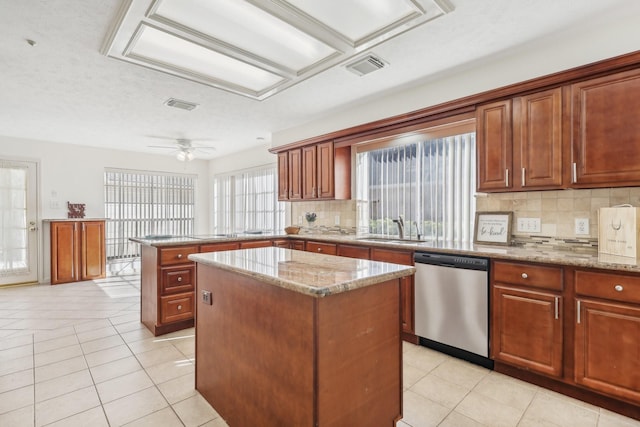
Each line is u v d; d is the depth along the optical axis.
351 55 2.53
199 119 4.39
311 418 1.32
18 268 5.30
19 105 3.78
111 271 6.30
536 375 2.23
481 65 2.83
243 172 6.60
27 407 1.98
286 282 1.36
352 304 1.45
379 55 2.65
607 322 1.89
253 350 1.65
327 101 3.73
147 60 2.57
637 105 2.03
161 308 3.12
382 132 3.62
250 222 6.44
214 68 2.77
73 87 3.26
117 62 2.72
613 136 2.11
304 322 1.36
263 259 1.94
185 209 7.34
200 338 2.13
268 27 2.16
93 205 6.04
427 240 3.36
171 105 3.81
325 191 4.26
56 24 2.16
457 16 2.14
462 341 2.57
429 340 2.84
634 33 2.16
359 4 1.94
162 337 3.08
